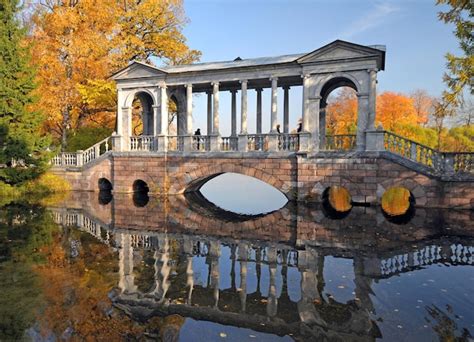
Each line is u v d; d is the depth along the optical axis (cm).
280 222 1463
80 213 1642
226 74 2152
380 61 1914
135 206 1877
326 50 1870
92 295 693
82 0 2755
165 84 2289
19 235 1195
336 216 1577
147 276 809
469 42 1641
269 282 775
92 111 3102
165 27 3117
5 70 2167
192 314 615
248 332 550
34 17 2936
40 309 625
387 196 2370
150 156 2270
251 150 2075
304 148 1928
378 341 520
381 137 1784
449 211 1616
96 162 2411
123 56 2934
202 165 2159
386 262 911
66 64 2795
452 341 517
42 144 2312
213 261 930
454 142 3981
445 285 746
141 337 532
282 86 2342
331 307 643
